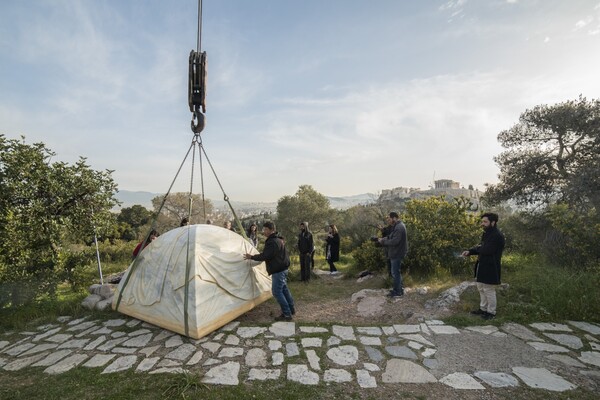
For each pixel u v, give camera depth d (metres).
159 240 5.64
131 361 3.87
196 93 4.94
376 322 5.11
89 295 6.57
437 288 6.57
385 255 8.57
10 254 6.52
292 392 3.11
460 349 3.96
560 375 3.35
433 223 8.55
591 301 5.02
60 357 4.13
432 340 4.23
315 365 3.63
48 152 7.82
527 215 12.65
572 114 12.93
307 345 4.15
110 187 8.50
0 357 4.26
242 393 3.10
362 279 8.37
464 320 4.80
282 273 5.19
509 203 16.17
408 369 3.51
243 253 5.91
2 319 5.62
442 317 5.02
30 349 4.46
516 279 6.48
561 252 7.31
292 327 4.80
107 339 4.62
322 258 14.85
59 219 7.49
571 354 3.79
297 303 6.35
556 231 8.32
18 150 7.25
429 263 8.04
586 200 11.06
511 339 4.20
